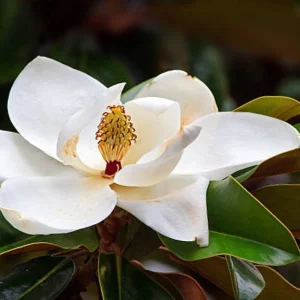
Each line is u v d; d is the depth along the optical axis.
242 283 1.24
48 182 1.25
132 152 1.30
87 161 1.30
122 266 1.29
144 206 1.23
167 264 1.37
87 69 1.76
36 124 1.30
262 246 1.24
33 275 1.29
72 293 1.32
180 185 1.26
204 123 1.30
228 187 1.27
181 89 1.31
